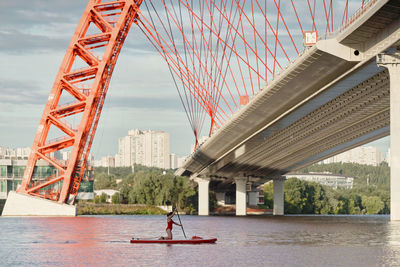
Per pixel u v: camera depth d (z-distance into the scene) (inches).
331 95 3243.1
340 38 2682.1
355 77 2896.2
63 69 4997.5
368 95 3166.8
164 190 7691.9
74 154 4977.9
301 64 2957.7
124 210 7357.3
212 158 5871.1
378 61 2522.1
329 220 5004.9
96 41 5093.5
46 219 4532.5
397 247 1843.0
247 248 1850.4
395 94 2503.7
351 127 4097.0
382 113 3597.4
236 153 5324.8
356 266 1373.0
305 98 3385.8
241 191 6806.1
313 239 2265.0
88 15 5036.9
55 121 5039.4
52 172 5265.8
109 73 5049.2
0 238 2404.0
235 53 4510.3
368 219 5428.2
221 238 2359.7
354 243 2018.9
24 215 5034.5
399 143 2487.7
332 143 4842.5
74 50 5044.3
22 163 5797.2
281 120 3946.9
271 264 1435.8
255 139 4665.4
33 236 2518.5
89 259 1562.5
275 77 3334.2
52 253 1736.0
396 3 2271.2
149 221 4394.7
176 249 1817.2
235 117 4232.3
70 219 4579.2
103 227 3339.1
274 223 4138.8
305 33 2923.2
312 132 4301.2
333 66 2849.4
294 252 1708.9
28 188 5201.8
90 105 4911.4
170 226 2091.5
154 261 1509.6
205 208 6973.4
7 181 5743.1
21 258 1608.0
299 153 5393.7
